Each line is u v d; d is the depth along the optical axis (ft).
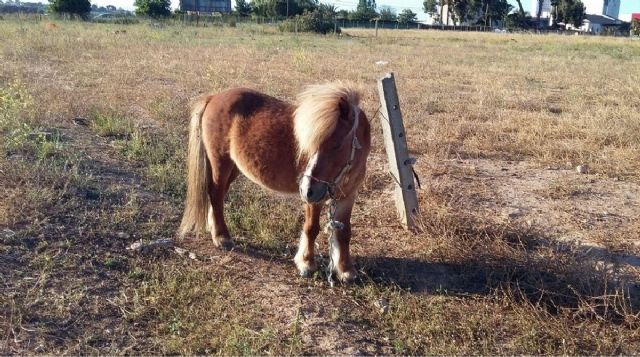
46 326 12.55
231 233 18.34
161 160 24.26
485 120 35.42
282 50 77.71
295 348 12.50
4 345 11.75
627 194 22.79
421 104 38.75
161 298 14.01
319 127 13.37
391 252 17.54
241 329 12.91
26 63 50.65
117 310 13.50
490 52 96.37
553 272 15.85
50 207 17.79
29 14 152.15
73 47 65.87
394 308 14.44
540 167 26.05
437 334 13.51
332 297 14.96
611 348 13.03
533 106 40.11
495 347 13.06
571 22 289.33
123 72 47.91
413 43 117.19
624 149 28.07
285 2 222.07
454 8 288.10
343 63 63.16
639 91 45.24
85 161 22.61
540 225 19.52
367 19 252.83
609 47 118.42
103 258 15.65
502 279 15.80
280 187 15.80
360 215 20.26
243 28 150.20
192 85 42.86
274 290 15.06
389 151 18.85
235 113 16.05
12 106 25.79
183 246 17.15
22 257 14.99
